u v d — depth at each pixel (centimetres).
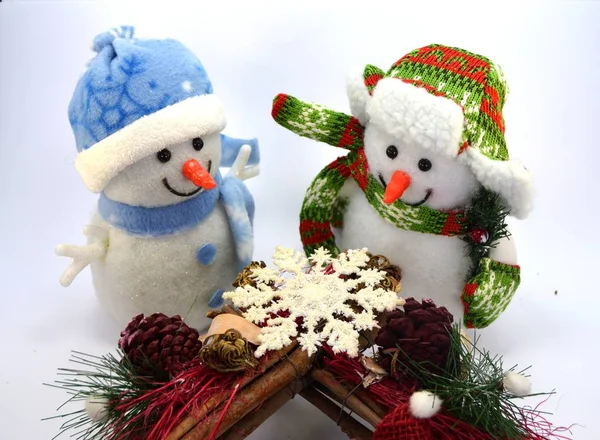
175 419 56
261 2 107
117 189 67
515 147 97
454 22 106
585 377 72
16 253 85
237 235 73
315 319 61
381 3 107
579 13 104
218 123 68
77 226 89
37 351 74
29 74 103
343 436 66
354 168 72
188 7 107
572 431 67
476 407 55
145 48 67
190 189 69
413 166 66
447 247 70
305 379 60
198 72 68
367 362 59
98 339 75
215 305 74
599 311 79
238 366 57
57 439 65
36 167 95
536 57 103
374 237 72
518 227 89
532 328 77
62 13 106
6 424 67
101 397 58
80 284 81
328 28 106
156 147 65
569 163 95
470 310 70
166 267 70
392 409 57
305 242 77
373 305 62
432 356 57
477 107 65
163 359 58
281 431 66
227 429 57
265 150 99
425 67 67
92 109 65
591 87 101
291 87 104
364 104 70
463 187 67
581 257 86
